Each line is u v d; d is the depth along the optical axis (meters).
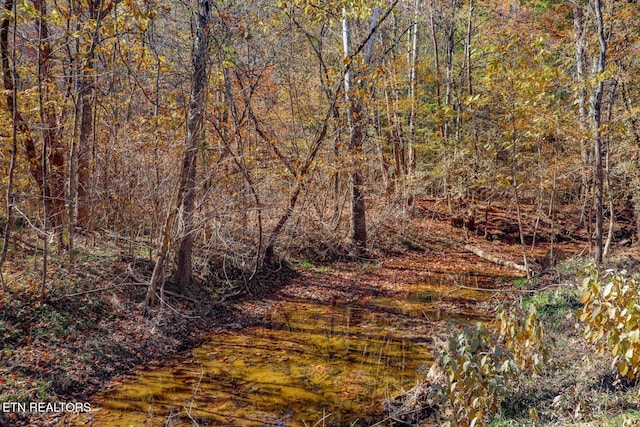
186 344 9.18
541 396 5.94
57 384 7.02
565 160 15.77
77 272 9.91
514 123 14.24
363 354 8.85
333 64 17.81
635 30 12.59
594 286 4.25
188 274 11.16
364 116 16.44
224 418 6.50
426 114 22.91
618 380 5.63
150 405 6.83
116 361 8.04
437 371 7.20
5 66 9.09
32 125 9.36
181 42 11.84
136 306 9.73
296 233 15.62
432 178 20.22
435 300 12.68
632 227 21.80
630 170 14.39
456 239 20.62
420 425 6.11
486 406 4.78
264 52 14.60
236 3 11.96
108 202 11.16
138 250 12.12
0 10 7.93
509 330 5.05
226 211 11.34
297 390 7.35
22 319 8.05
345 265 15.90
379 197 19.69
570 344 7.39
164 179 10.68
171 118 10.86
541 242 21.34
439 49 28.28
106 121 12.46
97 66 11.36
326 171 15.15
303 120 17.22
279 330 10.14
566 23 17.41
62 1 10.80
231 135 12.05
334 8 12.38
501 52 9.82
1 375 6.76
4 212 9.92
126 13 8.93
